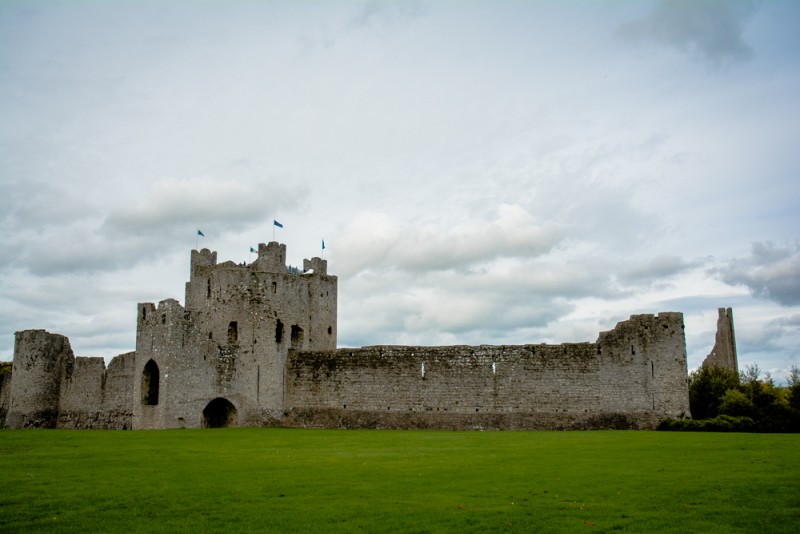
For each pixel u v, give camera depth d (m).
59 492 26.66
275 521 21.89
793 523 21.36
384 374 69.88
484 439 51.53
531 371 66.62
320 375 71.94
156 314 68.50
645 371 64.38
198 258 81.19
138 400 68.81
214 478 30.19
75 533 20.70
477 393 67.38
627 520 21.92
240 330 72.50
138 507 23.94
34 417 83.56
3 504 24.47
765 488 26.72
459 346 68.69
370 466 34.28
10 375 92.88
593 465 33.84
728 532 20.50
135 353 70.69
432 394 68.31
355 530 20.88
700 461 34.81
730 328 96.31
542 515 22.61
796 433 56.88
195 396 68.19
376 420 68.88
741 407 64.19
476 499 25.22
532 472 31.56
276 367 72.69
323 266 83.88
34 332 85.38
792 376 79.69
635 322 65.31
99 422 79.56
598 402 64.81
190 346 68.38
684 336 64.69
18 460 37.25
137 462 36.28
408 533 20.64
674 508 23.50
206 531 20.84
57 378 85.94
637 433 56.56
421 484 28.39
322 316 79.69
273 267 78.62
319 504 24.38
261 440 51.41
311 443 48.56
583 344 66.19
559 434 56.75
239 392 71.12
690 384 76.69
